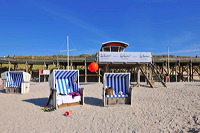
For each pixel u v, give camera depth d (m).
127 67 21.19
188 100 8.49
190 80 27.53
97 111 7.05
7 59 26.20
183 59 26.06
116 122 5.51
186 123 5.07
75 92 8.59
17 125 5.34
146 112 6.68
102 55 17.00
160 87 15.38
